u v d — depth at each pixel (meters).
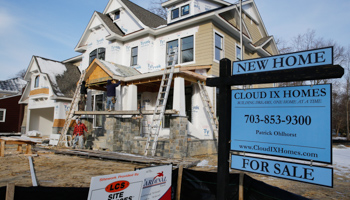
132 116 12.09
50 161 9.32
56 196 3.40
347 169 8.77
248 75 3.68
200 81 12.56
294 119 3.42
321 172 3.15
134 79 12.59
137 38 16.50
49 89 19.69
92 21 18.75
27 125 21.97
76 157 10.39
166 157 9.91
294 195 3.49
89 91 15.60
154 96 15.05
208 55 13.28
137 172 3.26
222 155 3.80
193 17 13.76
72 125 17.80
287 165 3.42
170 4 16.53
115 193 3.01
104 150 12.02
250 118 3.80
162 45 15.57
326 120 3.17
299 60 3.42
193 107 12.89
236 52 16.06
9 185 3.24
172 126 10.19
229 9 14.42
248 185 3.99
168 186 3.81
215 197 4.30
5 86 36.31
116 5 18.53
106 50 17.72
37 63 20.09
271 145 3.58
